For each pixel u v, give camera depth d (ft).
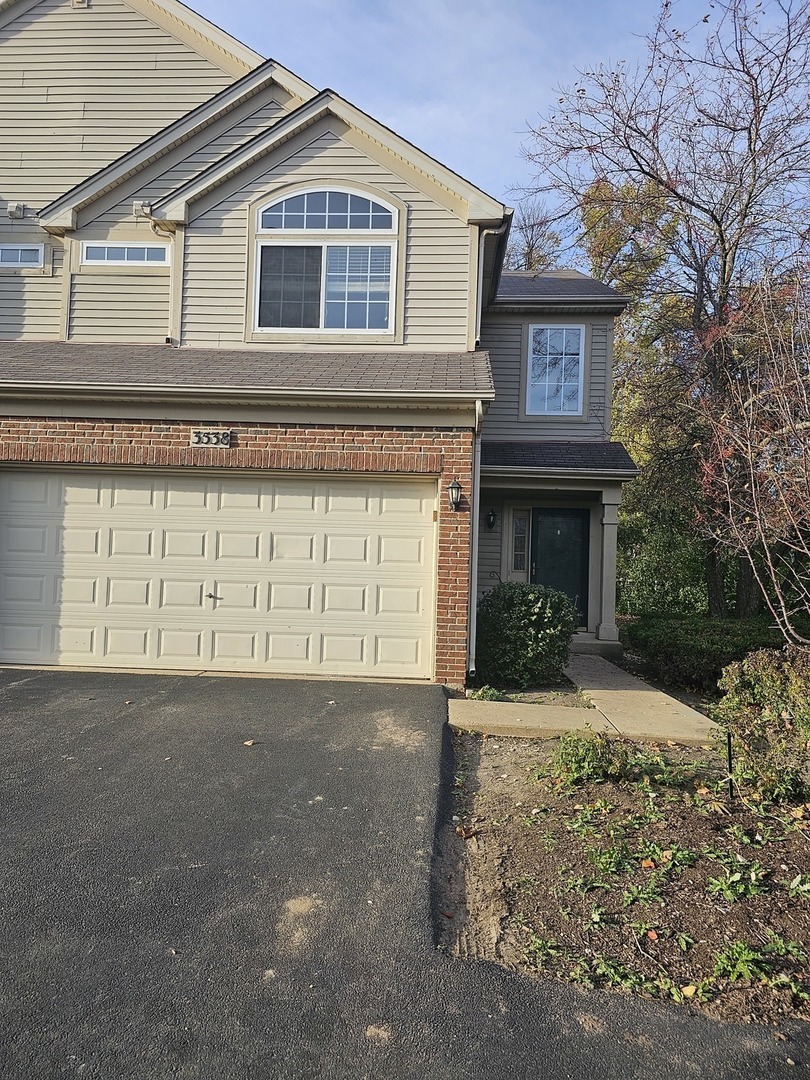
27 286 34.86
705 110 38.14
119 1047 7.71
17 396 25.58
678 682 29.84
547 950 9.64
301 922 10.23
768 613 38.52
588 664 32.58
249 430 25.45
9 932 9.81
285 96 34.12
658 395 40.86
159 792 14.87
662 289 43.39
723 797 14.42
